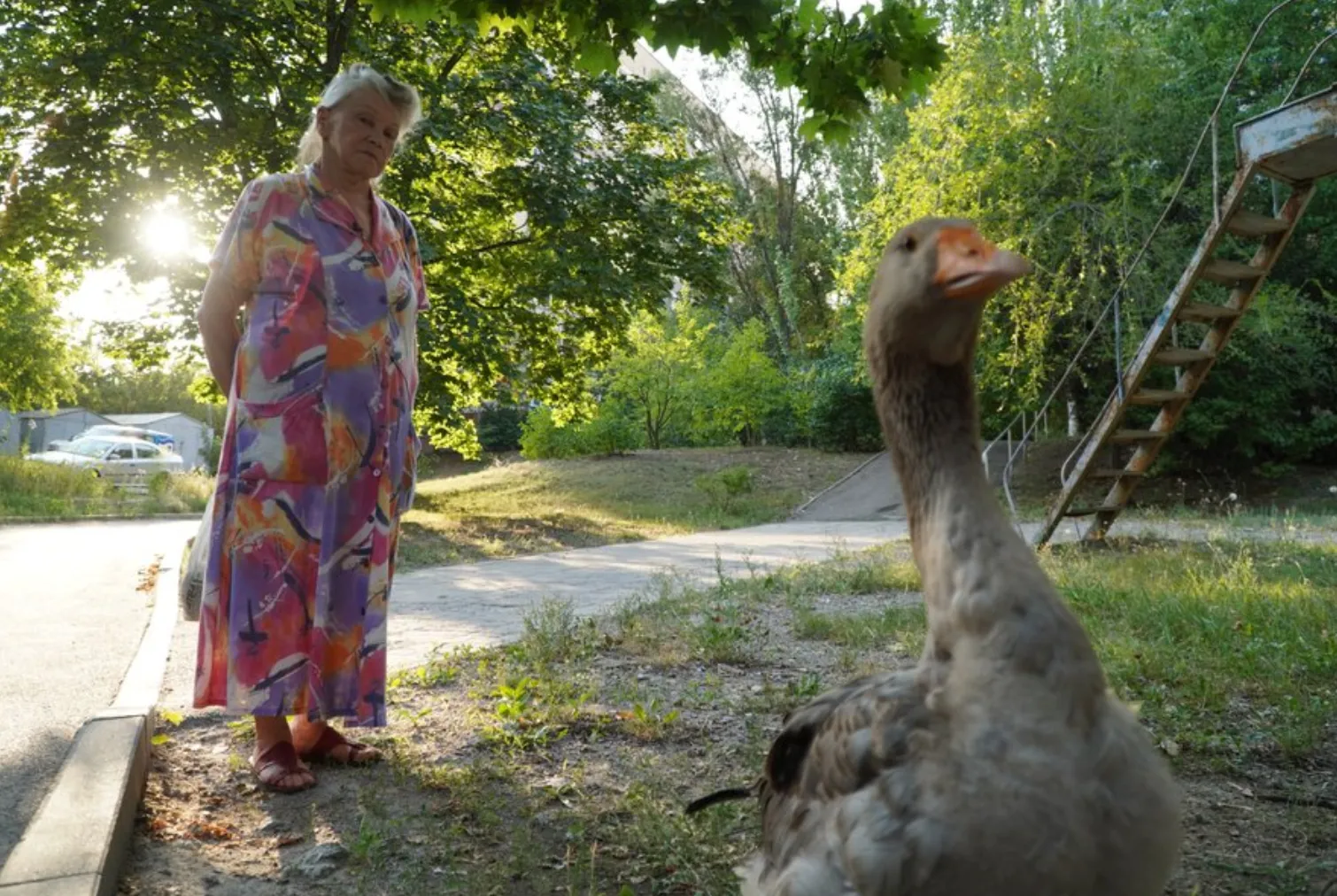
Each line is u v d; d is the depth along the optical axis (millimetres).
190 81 18203
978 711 1902
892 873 1902
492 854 3869
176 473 37188
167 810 4293
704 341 39156
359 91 4418
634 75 22219
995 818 1845
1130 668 6207
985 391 26531
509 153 21453
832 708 2332
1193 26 26359
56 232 19703
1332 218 25062
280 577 4332
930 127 24484
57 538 19547
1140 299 22828
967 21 26812
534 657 6746
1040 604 1938
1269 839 3988
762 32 4605
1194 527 16672
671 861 3736
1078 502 20531
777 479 29562
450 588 11359
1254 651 6422
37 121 18672
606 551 16141
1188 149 23703
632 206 20812
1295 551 11992
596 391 37000
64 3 17953
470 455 25219
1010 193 23156
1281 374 25172
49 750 5223
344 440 4402
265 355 4340
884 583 10336
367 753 4852
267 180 4406
